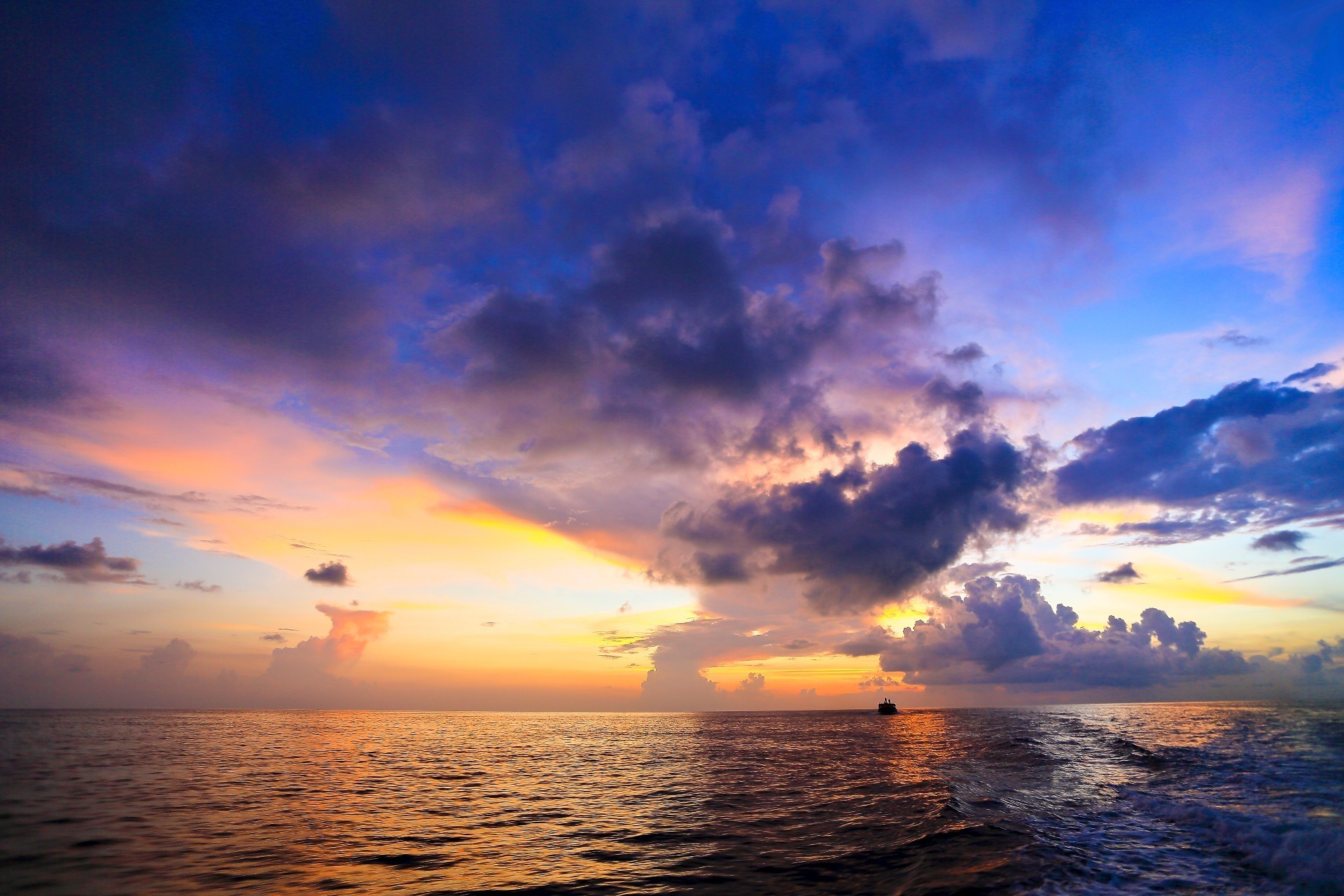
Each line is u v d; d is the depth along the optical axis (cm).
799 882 1543
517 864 1739
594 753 5450
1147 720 7644
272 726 9275
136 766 3991
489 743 6712
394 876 1611
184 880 1559
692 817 2433
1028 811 2331
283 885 1528
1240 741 4478
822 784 3297
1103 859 1647
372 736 7469
